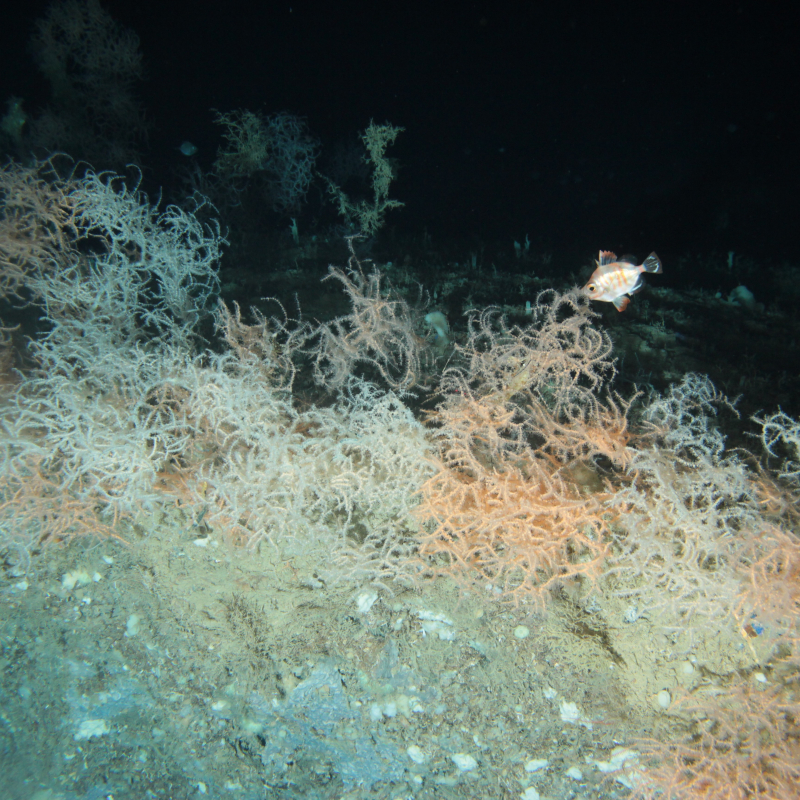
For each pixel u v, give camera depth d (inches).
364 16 1829.5
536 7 1748.3
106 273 171.3
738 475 117.6
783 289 308.3
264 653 122.8
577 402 151.1
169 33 1780.3
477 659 117.0
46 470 136.6
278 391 150.4
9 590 135.5
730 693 107.4
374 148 393.4
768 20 1306.6
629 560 122.6
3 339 181.3
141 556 136.5
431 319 196.9
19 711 134.6
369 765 119.5
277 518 125.9
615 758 108.4
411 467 127.5
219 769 127.0
